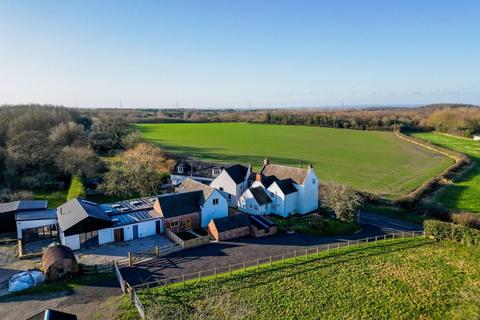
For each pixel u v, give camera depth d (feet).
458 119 622.95
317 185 219.61
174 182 273.54
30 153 265.13
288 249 157.17
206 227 185.47
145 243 160.86
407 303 114.01
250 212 206.39
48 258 127.24
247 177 232.32
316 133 613.11
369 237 175.63
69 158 266.98
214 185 231.09
